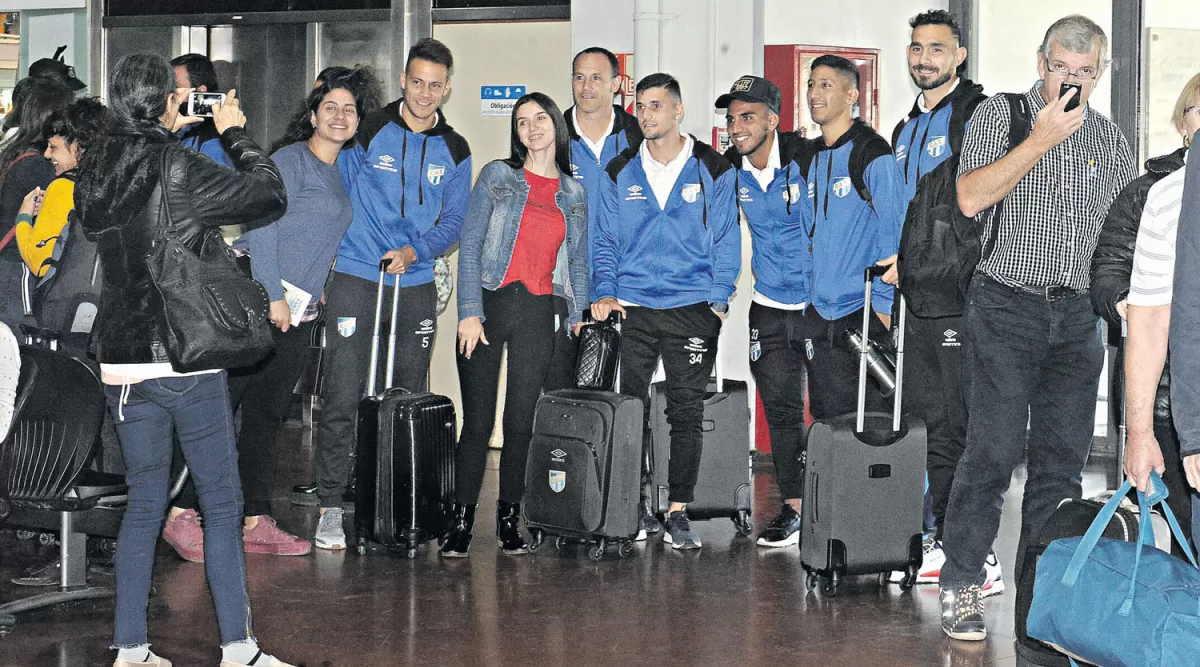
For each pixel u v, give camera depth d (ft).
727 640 12.43
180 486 14.65
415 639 12.39
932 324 15.16
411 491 15.46
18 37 26.27
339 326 16.37
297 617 13.10
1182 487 11.57
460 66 24.03
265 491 16.19
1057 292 11.70
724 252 16.34
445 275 18.89
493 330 15.75
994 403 11.89
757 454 23.29
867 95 22.81
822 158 15.75
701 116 22.48
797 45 22.30
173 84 10.90
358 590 14.20
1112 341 13.19
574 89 16.90
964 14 22.99
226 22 25.08
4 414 11.60
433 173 16.67
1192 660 7.87
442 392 24.49
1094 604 8.40
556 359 16.39
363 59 24.43
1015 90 23.43
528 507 15.88
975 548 12.37
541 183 15.96
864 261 15.66
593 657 11.86
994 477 12.09
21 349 11.89
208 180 10.57
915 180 16.14
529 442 15.98
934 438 15.38
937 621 13.14
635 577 14.89
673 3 22.20
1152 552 8.58
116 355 10.62
